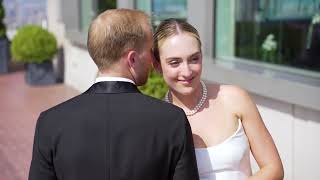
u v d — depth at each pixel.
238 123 2.84
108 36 2.34
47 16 16.41
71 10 14.02
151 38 2.44
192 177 2.27
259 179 2.72
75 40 13.53
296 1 7.15
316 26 6.80
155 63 2.74
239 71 6.79
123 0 10.84
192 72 2.67
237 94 2.89
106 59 2.36
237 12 8.02
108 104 2.32
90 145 2.25
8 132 9.98
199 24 7.99
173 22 2.69
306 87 5.51
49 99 13.12
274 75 6.43
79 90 14.05
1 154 8.67
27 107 12.23
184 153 2.26
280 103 6.14
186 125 2.30
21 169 7.94
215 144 2.79
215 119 2.85
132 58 2.37
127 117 2.28
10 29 19.27
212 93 2.91
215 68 7.25
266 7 7.66
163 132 2.26
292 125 5.97
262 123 2.88
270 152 2.83
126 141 2.25
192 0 8.09
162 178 2.26
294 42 7.10
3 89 14.78
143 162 2.23
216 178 2.75
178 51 2.63
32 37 14.83
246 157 2.84
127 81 2.38
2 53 17.91
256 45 7.73
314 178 5.66
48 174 2.31
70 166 2.26
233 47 8.02
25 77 16.19
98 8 12.47
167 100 2.96
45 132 2.32
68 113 2.33
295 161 5.97
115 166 2.23
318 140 5.58
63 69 15.54
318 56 6.60
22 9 18.47
